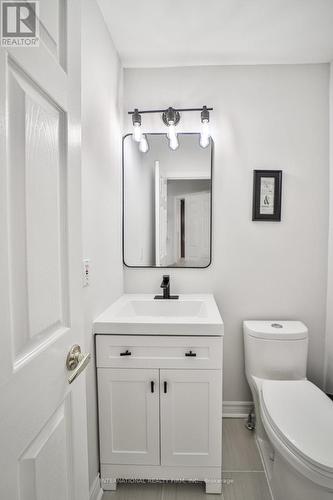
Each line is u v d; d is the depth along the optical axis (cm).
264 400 123
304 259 173
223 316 178
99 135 131
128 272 179
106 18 134
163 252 177
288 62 167
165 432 125
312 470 93
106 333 123
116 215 162
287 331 154
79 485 75
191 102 172
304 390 129
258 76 169
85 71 113
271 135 170
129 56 162
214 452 124
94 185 125
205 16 132
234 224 174
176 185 174
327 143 169
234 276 176
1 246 44
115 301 160
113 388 126
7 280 46
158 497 125
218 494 125
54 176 62
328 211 170
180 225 175
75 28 71
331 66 165
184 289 178
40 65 55
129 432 126
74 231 71
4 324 45
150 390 124
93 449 122
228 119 171
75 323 72
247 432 163
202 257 176
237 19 134
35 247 54
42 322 57
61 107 64
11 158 47
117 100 161
